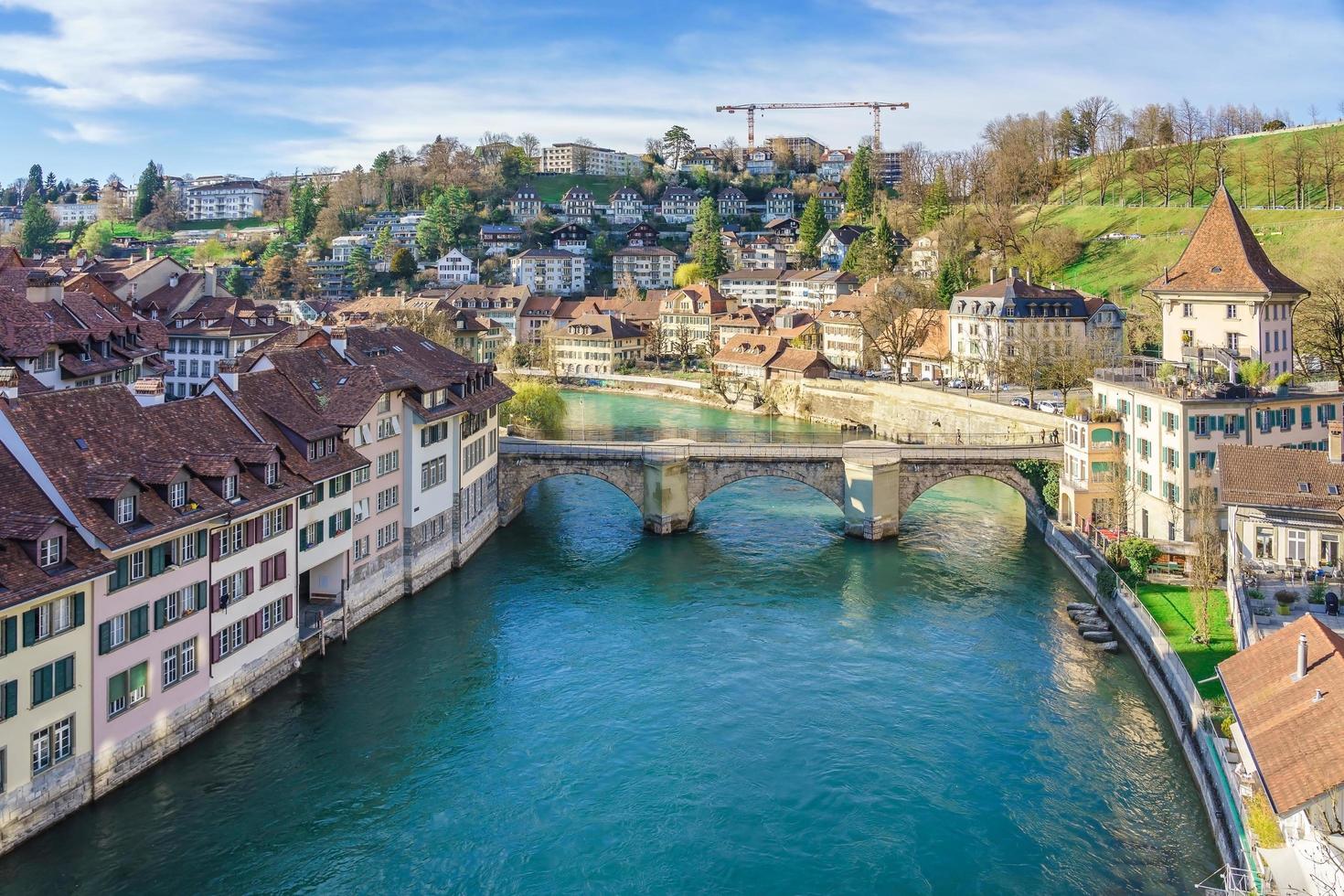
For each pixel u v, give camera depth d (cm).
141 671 4606
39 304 7638
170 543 4769
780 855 4291
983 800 4719
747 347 19075
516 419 12850
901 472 9344
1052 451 9350
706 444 9662
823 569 8325
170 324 13125
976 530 9581
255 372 6381
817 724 5475
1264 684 3966
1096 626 6825
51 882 3969
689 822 4541
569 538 9231
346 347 7431
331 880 4088
